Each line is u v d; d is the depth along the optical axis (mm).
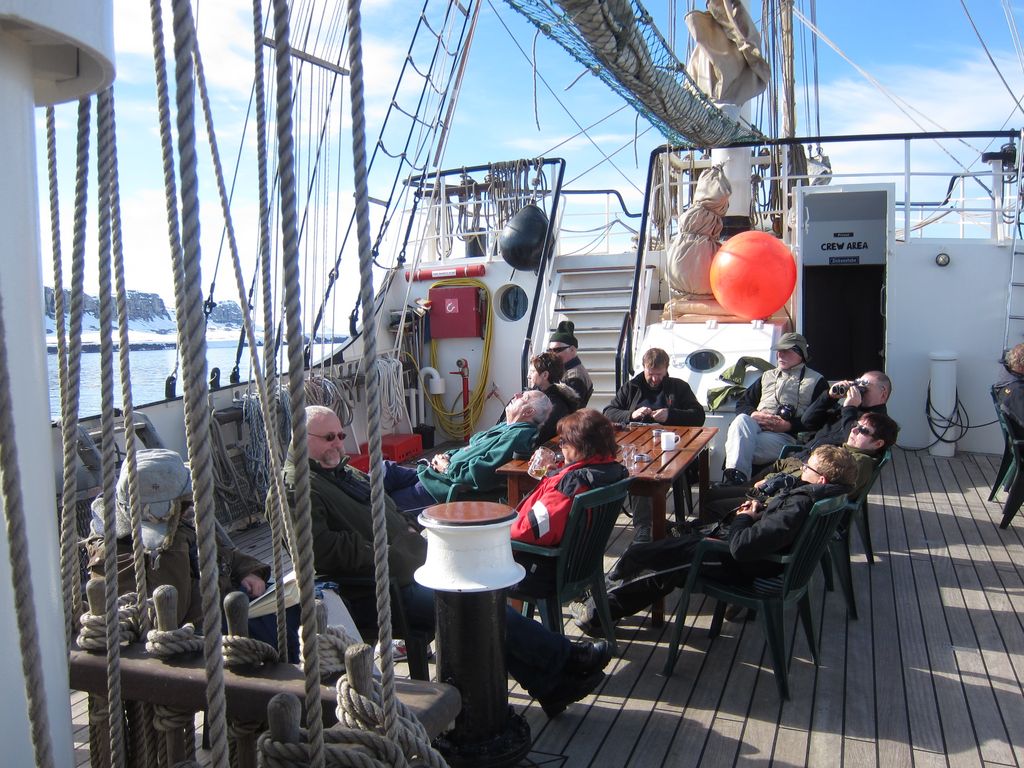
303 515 989
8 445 760
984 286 7977
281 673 1630
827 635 3871
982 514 5883
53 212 1372
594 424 3531
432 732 1554
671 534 4859
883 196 8688
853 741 2943
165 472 2566
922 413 8133
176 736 1658
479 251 10141
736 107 7770
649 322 8594
